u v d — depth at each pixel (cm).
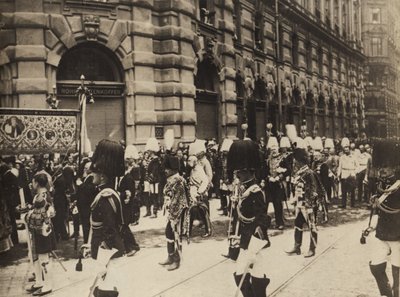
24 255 857
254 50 2434
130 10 1602
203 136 1958
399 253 501
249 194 466
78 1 1504
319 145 1383
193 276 670
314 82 3412
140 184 1256
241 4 2303
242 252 468
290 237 943
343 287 584
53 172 1141
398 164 507
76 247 885
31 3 1431
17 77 1422
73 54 1545
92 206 467
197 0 1881
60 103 1509
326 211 1075
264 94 2581
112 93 1584
